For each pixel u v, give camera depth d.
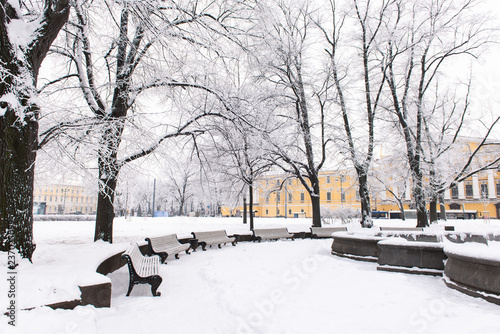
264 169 18.28
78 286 4.16
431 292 4.99
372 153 17.59
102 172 9.09
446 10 17.56
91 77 9.25
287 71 17.11
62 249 7.38
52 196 69.88
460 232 8.72
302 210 60.59
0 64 4.97
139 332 3.76
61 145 7.25
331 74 18.27
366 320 3.79
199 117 10.77
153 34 7.71
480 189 48.34
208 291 5.73
